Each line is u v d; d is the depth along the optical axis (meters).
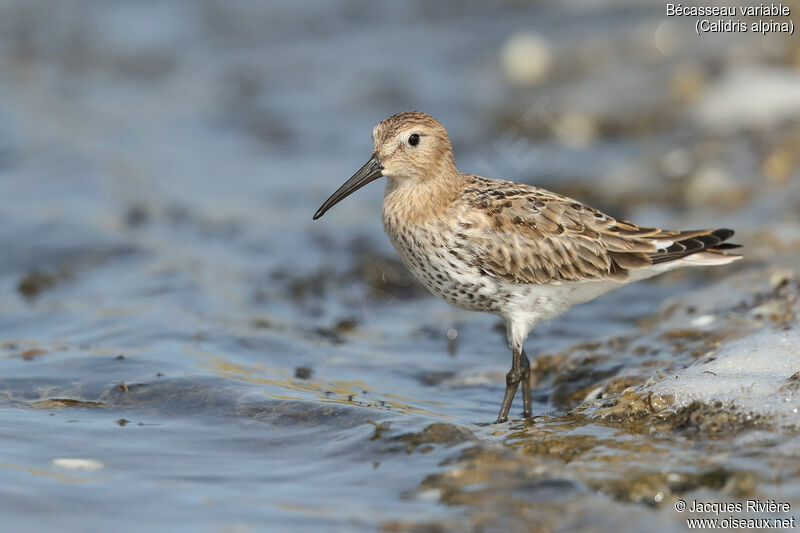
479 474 8.34
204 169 21.45
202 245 17.27
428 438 9.11
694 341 11.31
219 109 25.05
